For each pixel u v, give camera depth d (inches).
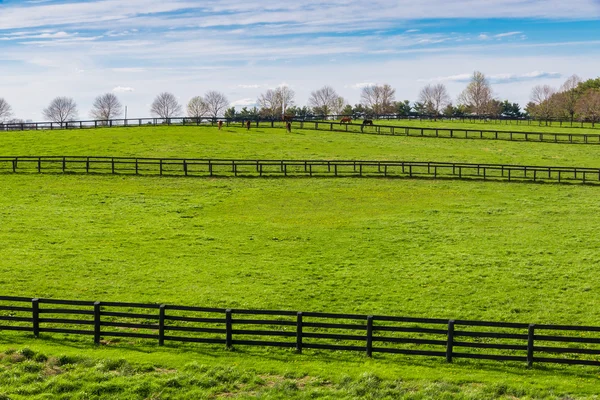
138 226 1541.6
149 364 758.5
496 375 749.9
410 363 790.5
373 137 3112.7
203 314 1005.2
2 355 764.0
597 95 5039.4
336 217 1642.5
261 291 1111.6
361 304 1053.8
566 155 2642.7
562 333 938.7
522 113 6225.4
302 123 3580.2
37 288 1112.2
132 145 2731.3
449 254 1325.0
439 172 2206.0
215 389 695.7
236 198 1841.8
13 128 3417.8
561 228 1519.4
